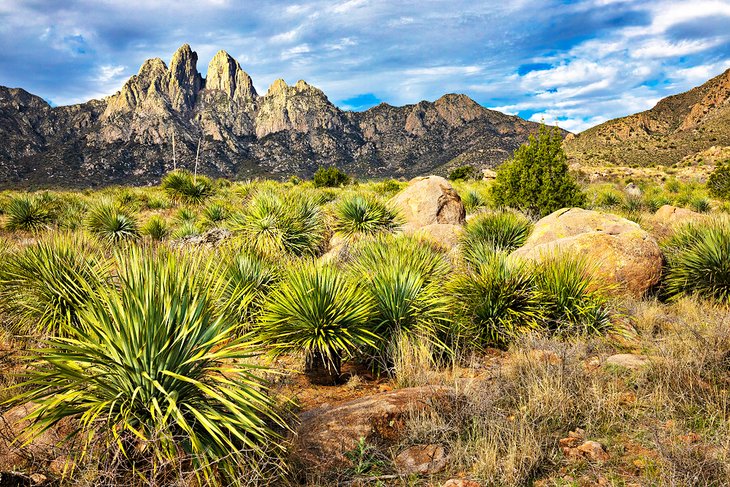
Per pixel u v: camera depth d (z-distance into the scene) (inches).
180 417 106.2
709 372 173.6
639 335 243.4
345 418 143.9
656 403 152.7
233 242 347.6
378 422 144.1
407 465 127.3
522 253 325.4
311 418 148.1
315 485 117.1
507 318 239.5
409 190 513.0
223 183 1155.9
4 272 215.8
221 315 136.9
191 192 765.3
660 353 194.7
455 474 124.3
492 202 614.9
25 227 533.6
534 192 567.8
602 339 228.4
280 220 347.3
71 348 116.1
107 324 120.3
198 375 125.5
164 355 116.4
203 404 120.3
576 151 4407.0
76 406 113.3
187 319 127.9
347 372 210.1
